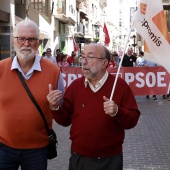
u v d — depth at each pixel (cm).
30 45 347
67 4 3422
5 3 1803
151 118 1002
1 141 354
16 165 362
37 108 349
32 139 351
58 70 368
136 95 1341
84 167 338
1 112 354
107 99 319
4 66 359
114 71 1304
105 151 332
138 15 381
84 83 344
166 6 3388
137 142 743
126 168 583
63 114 344
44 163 361
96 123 330
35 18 2416
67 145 727
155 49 390
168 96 1456
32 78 355
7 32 1820
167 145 718
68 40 3788
